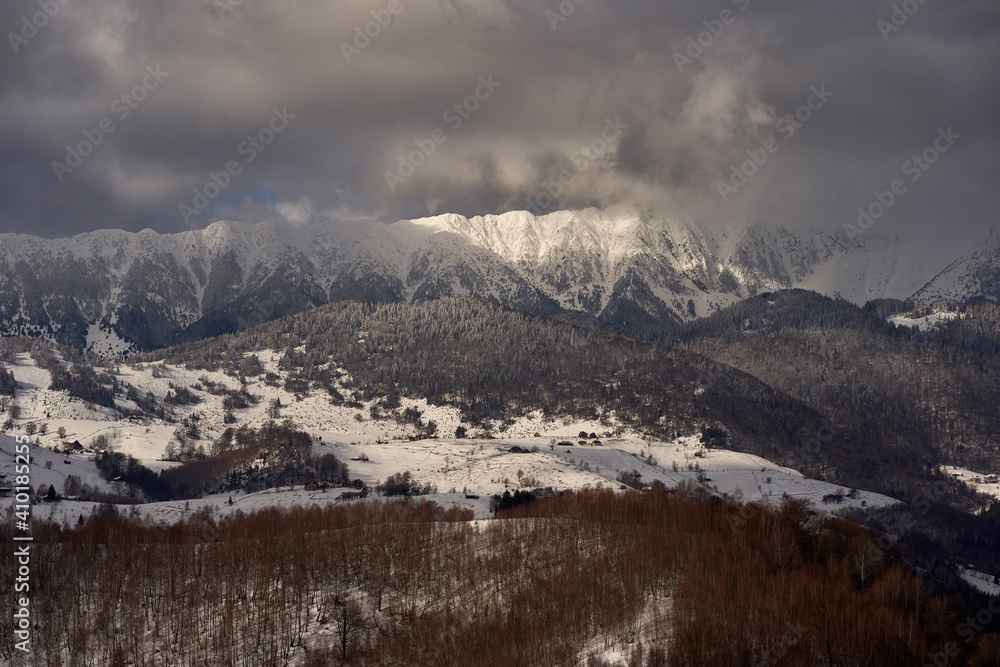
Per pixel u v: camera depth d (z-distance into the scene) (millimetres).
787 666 182875
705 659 180875
